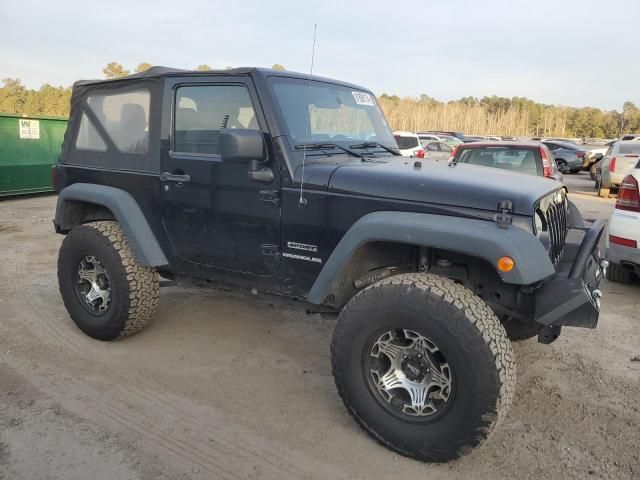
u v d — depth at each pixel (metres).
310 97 3.50
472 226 2.61
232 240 3.48
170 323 4.60
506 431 3.06
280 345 4.20
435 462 2.73
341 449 2.88
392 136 4.28
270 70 3.34
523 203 2.62
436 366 2.69
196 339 4.28
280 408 3.28
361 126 3.96
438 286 2.63
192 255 3.73
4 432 2.96
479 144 8.55
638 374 3.78
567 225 3.53
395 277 2.78
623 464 2.77
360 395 2.86
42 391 3.42
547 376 3.73
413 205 2.81
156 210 3.82
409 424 2.74
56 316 4.71
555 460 2.80
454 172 3.15
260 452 2.84
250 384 3.57
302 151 3.22
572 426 3.12
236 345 4.18
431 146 21.17
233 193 3.39
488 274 2.93
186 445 2.89
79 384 3.52
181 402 3.32
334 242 3.07
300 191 3.11
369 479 2.64
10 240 7.87
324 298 3.05
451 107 75.81
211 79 3.45
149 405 3.28
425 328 2.59
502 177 3.13
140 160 3.87
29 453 2.79
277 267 3.34
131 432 2.99
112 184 4.07
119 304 3.94
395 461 2.78
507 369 2.53
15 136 12.08
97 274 4.12
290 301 3.46
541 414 3.24
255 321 4.68
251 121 3.28
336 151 3.50
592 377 3.72
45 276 5.98
